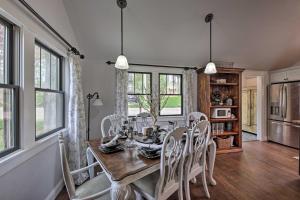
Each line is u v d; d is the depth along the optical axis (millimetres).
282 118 4980
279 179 2936
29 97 1876
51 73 2660
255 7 3092
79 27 3201
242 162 3699
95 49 3750
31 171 1887
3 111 1657
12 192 1572
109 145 2055
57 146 2572
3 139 1656
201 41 3797
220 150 4285
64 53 2838
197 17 3193
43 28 2137
